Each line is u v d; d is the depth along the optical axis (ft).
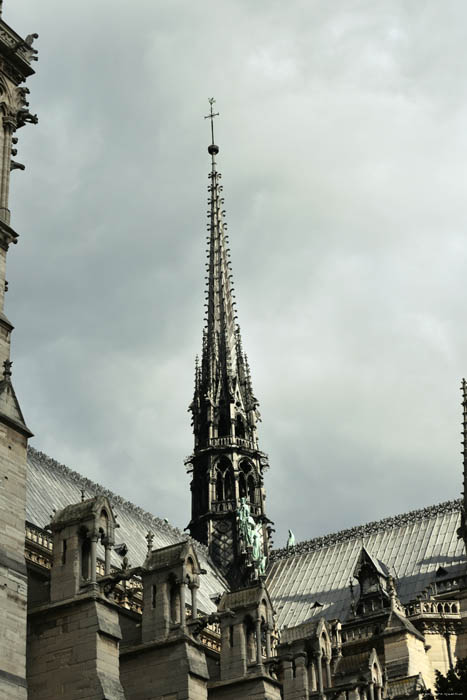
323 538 362.33
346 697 244.83
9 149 200.13
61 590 183.32
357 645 291.99
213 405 373.40
